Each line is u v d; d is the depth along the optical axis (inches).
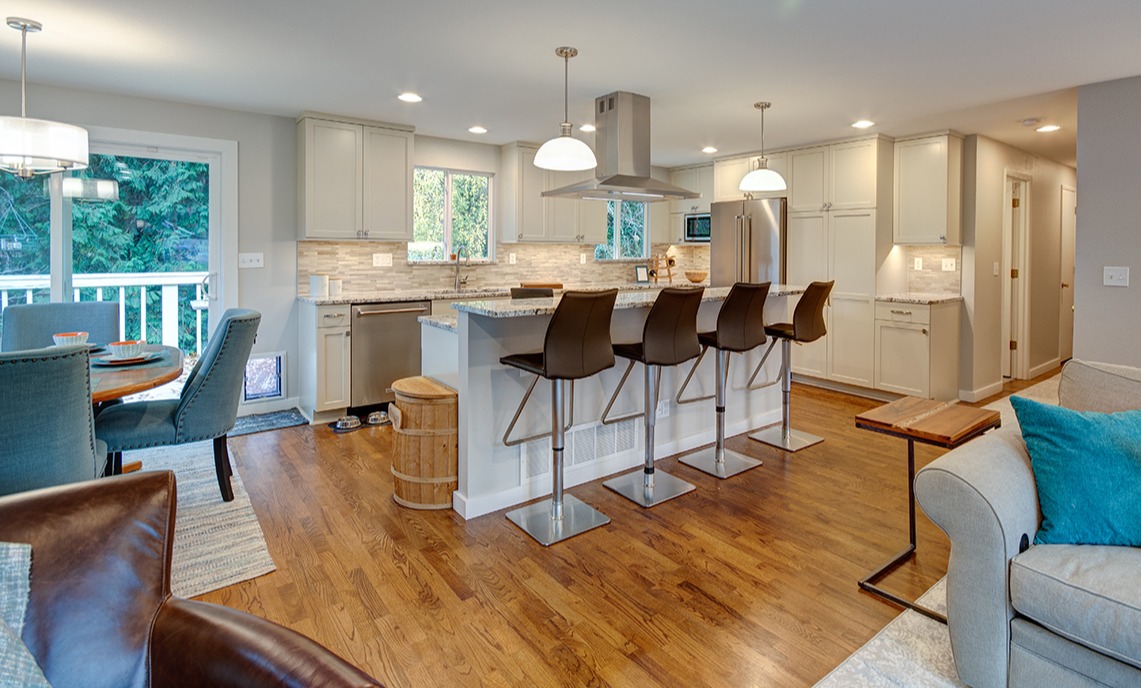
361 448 156.3
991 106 167.9
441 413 117.9
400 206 195.9
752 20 109.0
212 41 120.3
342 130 183.9
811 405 201.3
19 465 75.0
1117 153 142.7
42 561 40.6
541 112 177.3
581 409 132.1
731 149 236.2
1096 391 79.4
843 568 96.7
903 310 197.9
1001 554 63.9
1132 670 55.4
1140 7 103.1
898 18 108.0
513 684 71.1
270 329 185.5
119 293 166.4
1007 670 64.0
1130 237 141.3
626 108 155.3
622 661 75.0
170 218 171.8
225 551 101.8
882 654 75.4
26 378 73.1
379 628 81.5
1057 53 125.6
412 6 103.6
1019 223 237.9
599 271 268.2
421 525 112.6
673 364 121.4
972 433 86.0
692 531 110.0
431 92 156.8
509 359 112.7
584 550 103.1
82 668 40.0
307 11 105.5
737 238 229.8
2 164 104.2
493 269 233.9
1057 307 268.8
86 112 155.3
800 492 127.6
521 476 122.8
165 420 112.5
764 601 87.7
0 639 34.9
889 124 189.8
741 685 70.6
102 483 45.7
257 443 160.1
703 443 157.4
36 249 155.3
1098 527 64.9
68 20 109.6
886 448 156.5
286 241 186.4
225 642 39.4
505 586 92.0
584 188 152.3
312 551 102.3
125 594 42.6
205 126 171.3
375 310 181.9
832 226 216.5
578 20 109.6
